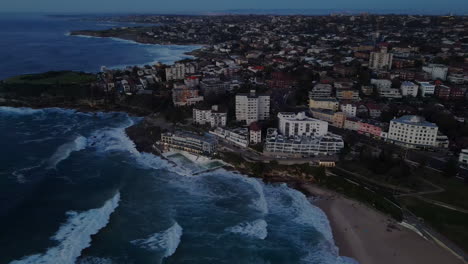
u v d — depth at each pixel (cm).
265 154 17050
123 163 16788
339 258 10562
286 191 14500
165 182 15075
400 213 12325
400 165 14800
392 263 10312
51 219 12069
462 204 12775
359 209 13088
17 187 14012
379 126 18525
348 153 16550
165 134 18650
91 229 11650
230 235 11619
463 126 18088
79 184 14562
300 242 11319
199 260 10475
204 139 17750
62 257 10256
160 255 10606
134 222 12181
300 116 18412
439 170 15088
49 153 17450
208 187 14750
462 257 10344
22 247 10650
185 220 12419
